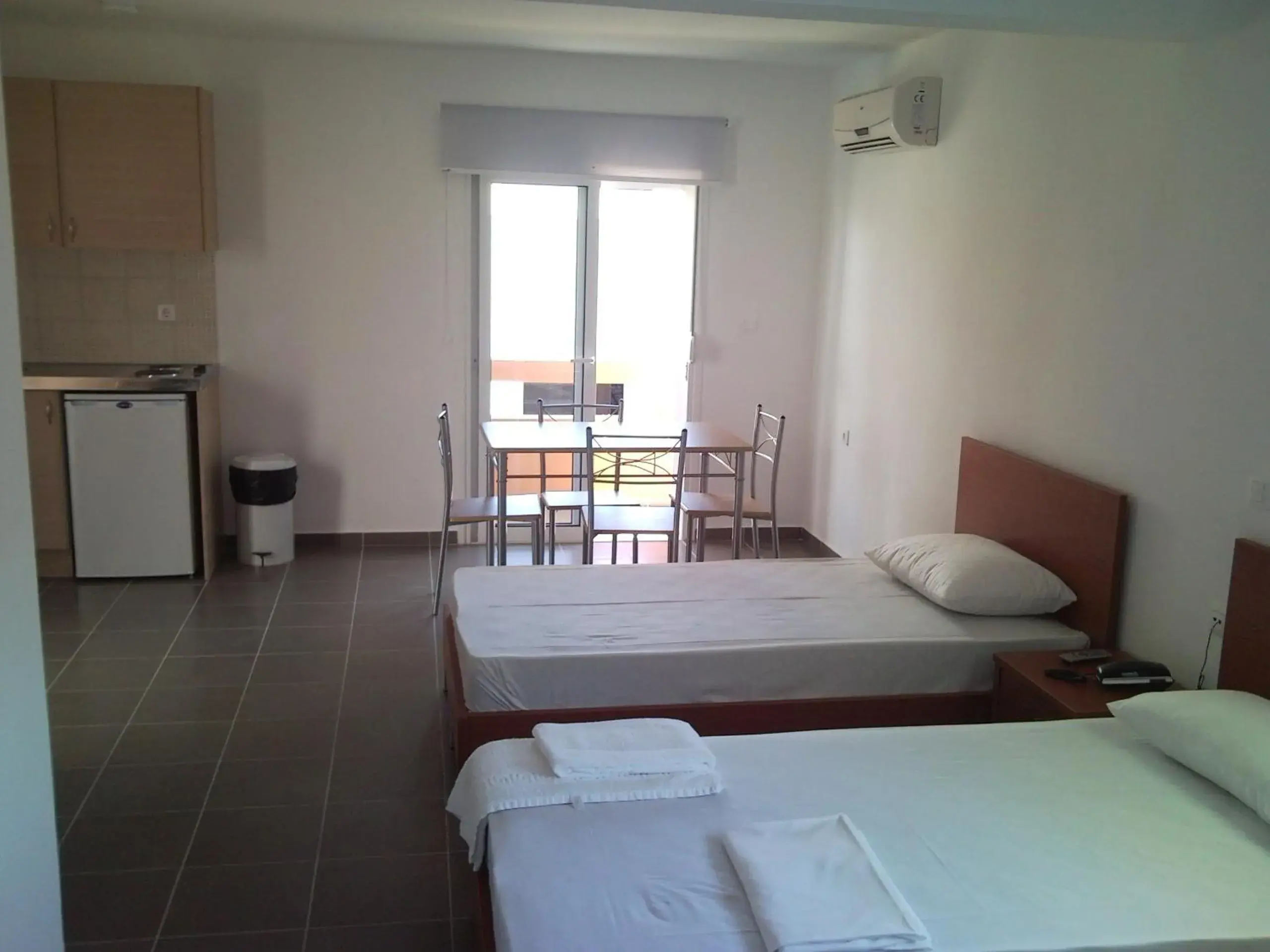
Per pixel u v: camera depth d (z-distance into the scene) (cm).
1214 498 313
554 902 207
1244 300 301
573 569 427
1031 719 326
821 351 639
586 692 334
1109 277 359
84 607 513
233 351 596
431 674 446
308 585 556
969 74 454
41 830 221
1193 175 319
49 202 536
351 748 377
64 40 550
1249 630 292
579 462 651
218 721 395
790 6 288
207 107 550
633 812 242
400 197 596
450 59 587
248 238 586
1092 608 361
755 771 265
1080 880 221
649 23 498
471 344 619
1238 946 202
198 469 555
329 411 612
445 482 514
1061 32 306
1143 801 254
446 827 327
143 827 322
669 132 610
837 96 613
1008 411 422
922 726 340
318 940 272
